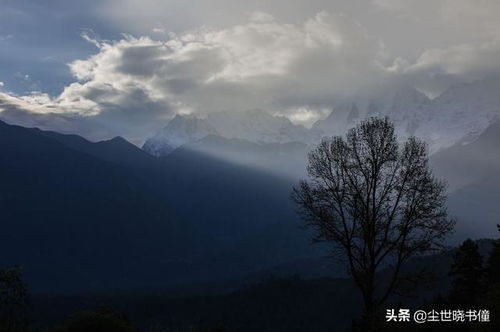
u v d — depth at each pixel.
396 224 28.66
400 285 29.06
